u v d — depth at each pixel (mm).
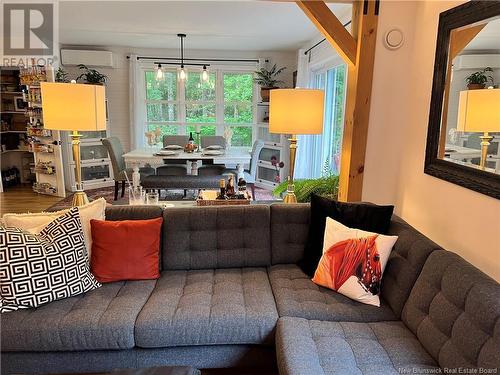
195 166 5441
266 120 6703
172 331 1780
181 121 6875
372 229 2197
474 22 1921
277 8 3955
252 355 1875
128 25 4820
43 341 1738
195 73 6750
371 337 1674
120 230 2191
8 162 6641
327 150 5371
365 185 2846
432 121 2316
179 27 4922
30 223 2088
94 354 1814
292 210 2453
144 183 4910
